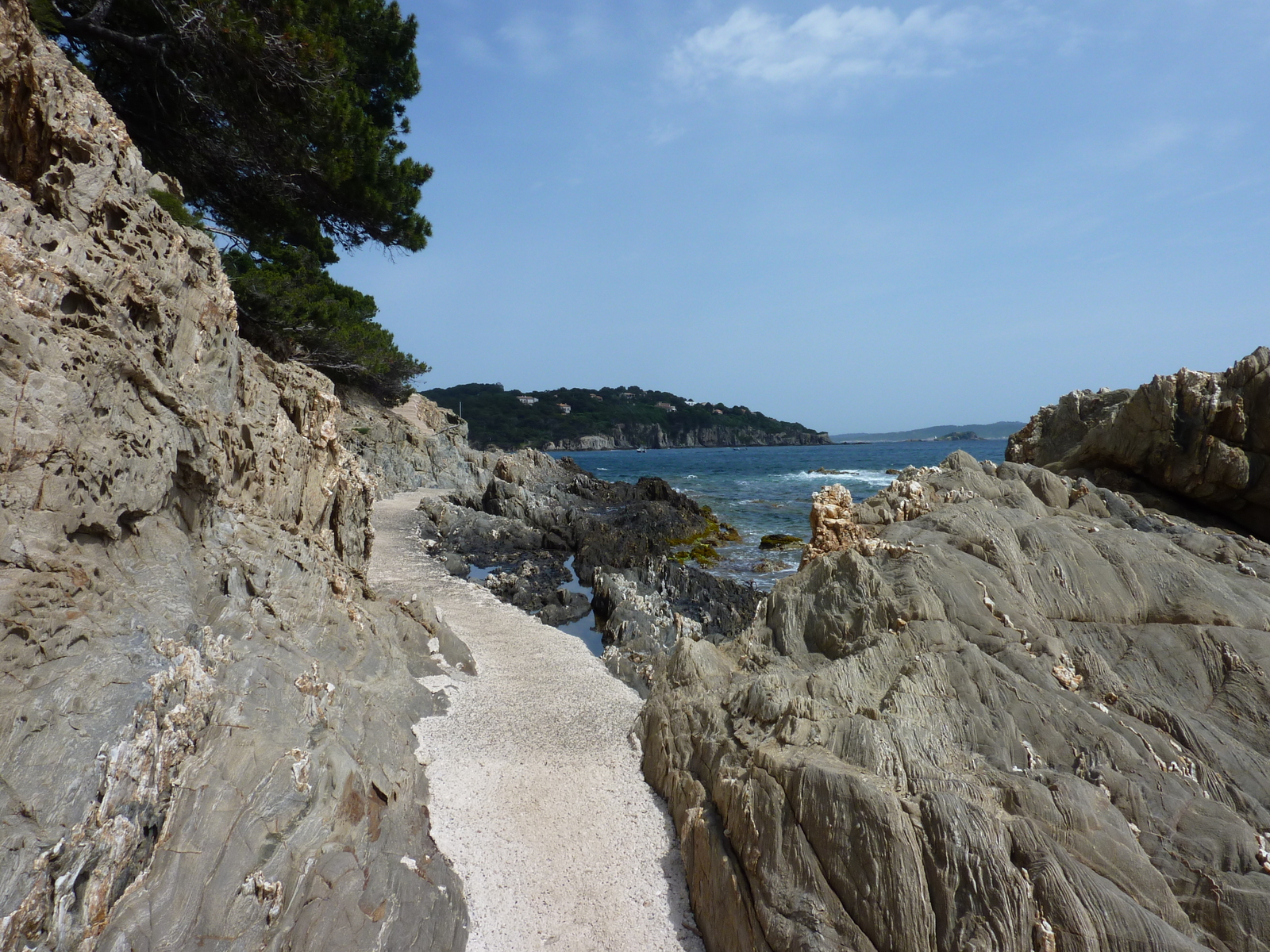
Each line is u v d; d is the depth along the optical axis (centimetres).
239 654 962
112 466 839
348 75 2997
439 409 7194
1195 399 1686
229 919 688
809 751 953
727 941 872
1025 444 2161
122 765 664
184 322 1118
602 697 1545
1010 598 1166
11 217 825
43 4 1309
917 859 785
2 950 527
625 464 12275
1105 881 750
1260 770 886
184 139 2452
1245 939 721
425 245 3362
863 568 1231
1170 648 1071
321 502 1588
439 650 1614
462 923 884
